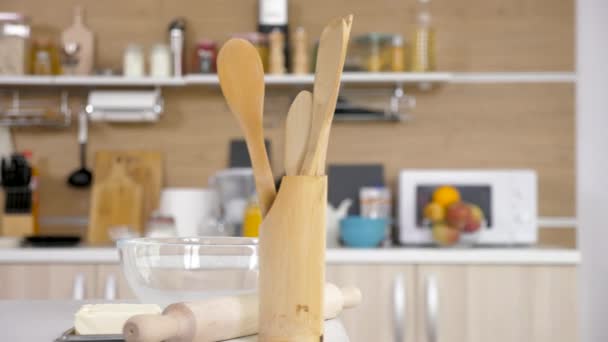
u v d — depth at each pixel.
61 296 2.60
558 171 3.11
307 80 2.91
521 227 2.78
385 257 2.59
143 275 0.86
